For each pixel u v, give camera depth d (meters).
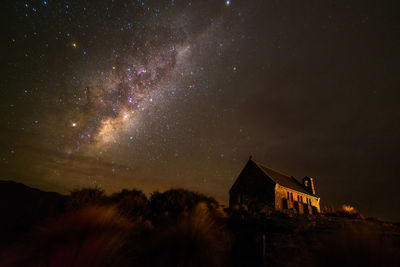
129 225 6.24
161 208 8.67
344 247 3.57
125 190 10.94
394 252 3.42
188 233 5.05
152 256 4.57
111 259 4.39
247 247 5.31
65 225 5.37
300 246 5.50
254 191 23.86
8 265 4.50
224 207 10.77
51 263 4.41
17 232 6.74
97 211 6.09
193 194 10.61
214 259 4.63
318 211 29.50
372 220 9.59
